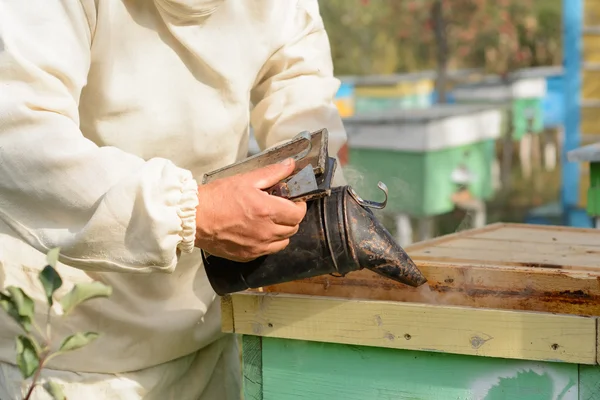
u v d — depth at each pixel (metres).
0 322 1.89
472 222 6.67
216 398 2.19
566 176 7.19
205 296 2.01
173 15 1.71
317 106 1.99
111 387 1.91
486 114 6.06
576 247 1.95
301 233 1.60
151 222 1.52
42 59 1.55
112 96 1.73
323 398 1.72
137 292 1.91
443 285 1.67
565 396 1.55
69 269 1.86
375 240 1.59
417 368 1.64
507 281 1.61
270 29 1.88
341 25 10.63
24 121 1.54
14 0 1.57
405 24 9.73
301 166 1.60
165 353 1.97
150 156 1.81
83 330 1.88
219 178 1.68
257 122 2.05
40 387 1.86
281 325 1.71
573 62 7.15
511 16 9.95
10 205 1.61
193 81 1.79
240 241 1.57
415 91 8.14
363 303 1.64
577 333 1.51
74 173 1.55
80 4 1.63
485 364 1.59
